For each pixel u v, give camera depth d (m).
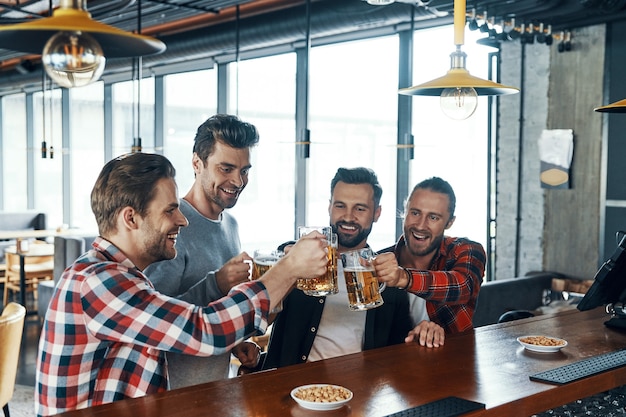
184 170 8.97
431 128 5.82
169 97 9.15
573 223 5.25
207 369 2.08
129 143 10.05
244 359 2.44
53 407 1.64
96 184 1.74
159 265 2.17
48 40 1.56
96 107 10.61
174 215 1.76
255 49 7.50
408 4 5.01
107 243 1.73
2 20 6.98
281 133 7.32
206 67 8.34
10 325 3.60
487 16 4.41
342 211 2.41
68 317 1.60
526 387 1.75
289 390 1.72
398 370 1.90
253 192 7.75
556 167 5.27
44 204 11.84
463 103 2.01
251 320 1.63
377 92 6.28
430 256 2.59
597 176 5.10
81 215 11.07
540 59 5.40
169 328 1.56
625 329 2.47
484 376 1.85
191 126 8.77
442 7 4.34
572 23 5.07
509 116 5.60
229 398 1.65
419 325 2.27
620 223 4.96
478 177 5.76
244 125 2.35
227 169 2.32
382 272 2.03
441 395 1.68
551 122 5.35
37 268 7.76
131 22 7.35
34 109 11.91
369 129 6.36
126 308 1.57
